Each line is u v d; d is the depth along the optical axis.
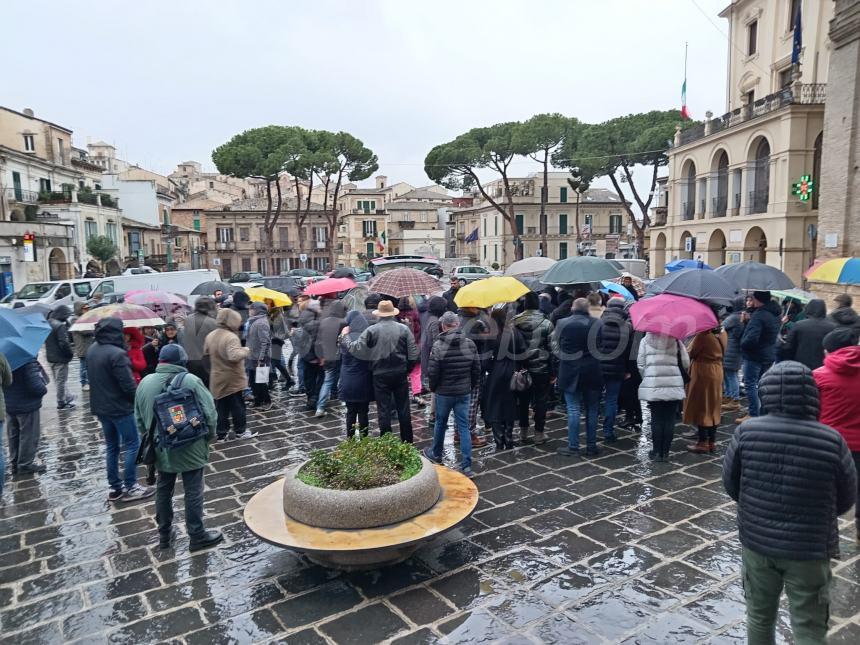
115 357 6.24
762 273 8.01
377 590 4.50
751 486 3.23
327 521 4.61
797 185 25.25
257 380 9.96
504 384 7.64
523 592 4.43
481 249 68.31
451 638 3.91
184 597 4.50
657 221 42.09
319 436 8.53
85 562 5.10
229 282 28.16
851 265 8.38
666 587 4.46
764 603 3.26
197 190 76.00
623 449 7.70
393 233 76.00
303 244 67.75
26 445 7.33
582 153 42.75
